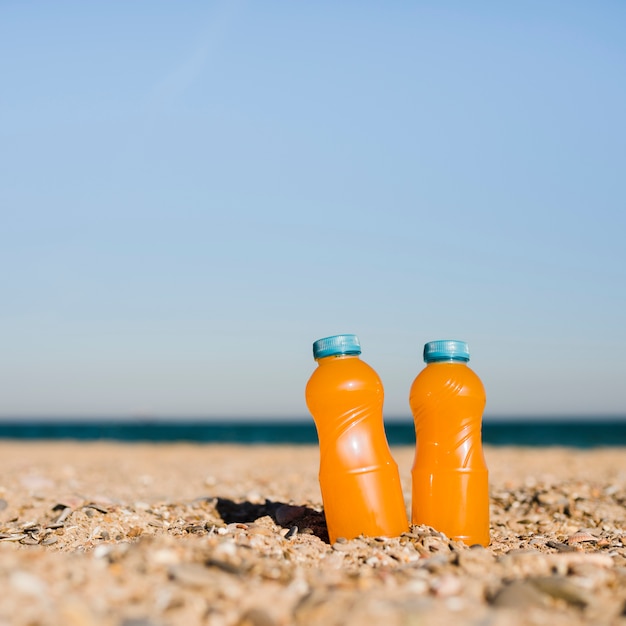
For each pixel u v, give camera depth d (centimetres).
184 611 66
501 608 69
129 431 1465
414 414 94
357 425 90
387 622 65
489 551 85
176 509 117
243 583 72
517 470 200
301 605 68
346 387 89
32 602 65
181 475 187
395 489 90
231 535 93
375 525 89
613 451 347
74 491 147
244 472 193
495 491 138
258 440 907
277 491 141
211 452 322
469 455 92
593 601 70
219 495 138
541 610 69
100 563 74
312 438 984
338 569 80
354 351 91
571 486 145
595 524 114
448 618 66
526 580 73
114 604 67
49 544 98
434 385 92
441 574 76
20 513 121
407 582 74
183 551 76
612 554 92
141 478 176
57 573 71
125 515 109
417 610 66
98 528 103
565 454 300
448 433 92
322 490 91
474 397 92
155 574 72
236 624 66
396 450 322
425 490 92
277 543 87
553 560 79
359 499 89
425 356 94
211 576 72
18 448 365
